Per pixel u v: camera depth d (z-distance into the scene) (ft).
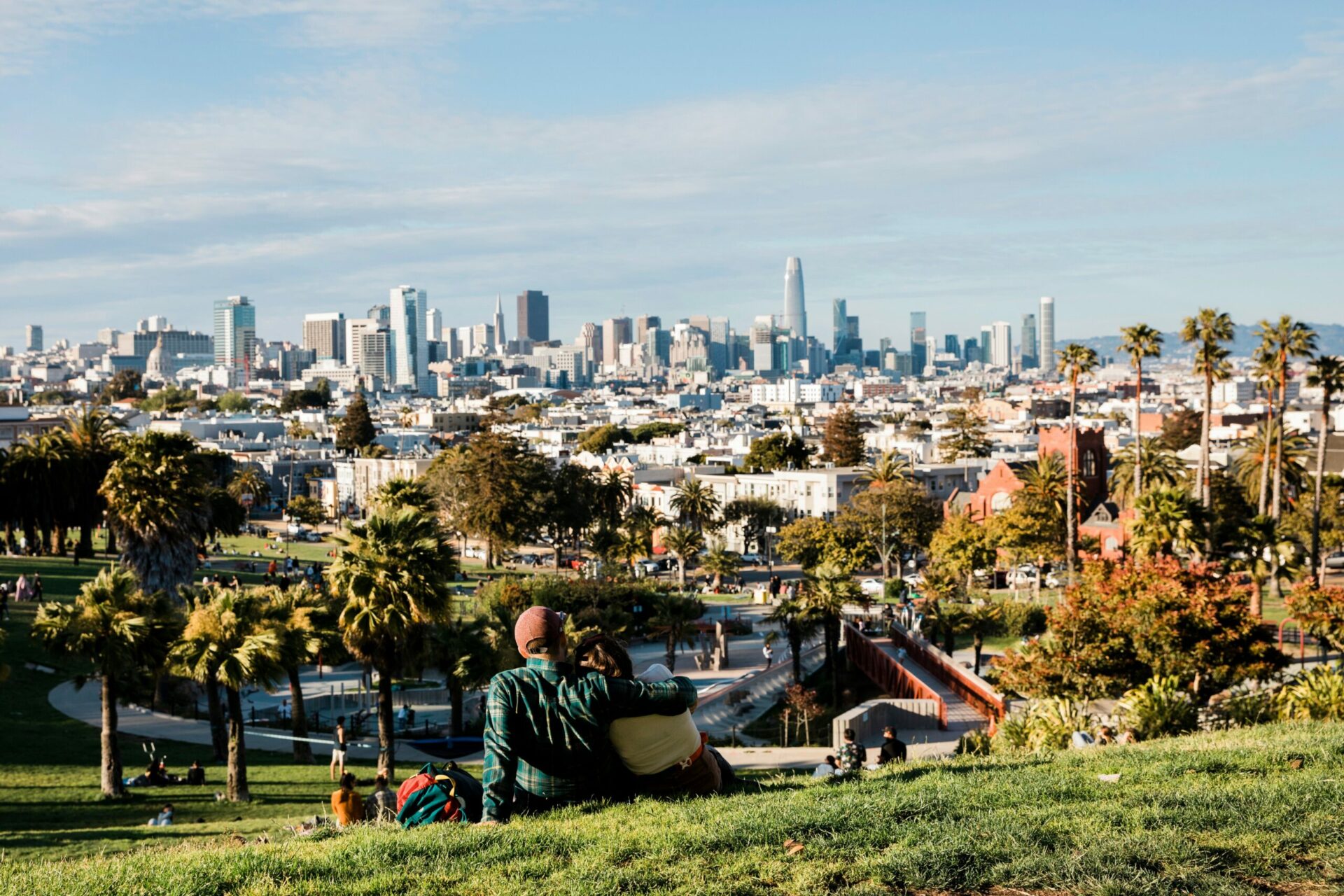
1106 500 394.32
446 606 135.23
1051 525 319.06
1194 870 30.01
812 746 182.80
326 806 125.18
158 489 195.72
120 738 160.86
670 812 36.01
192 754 155.43
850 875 30.17
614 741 38.09
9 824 110.93
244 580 316.40
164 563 198.08
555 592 282.97
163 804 124.36
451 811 39.27
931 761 58.34
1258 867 30.89
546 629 37.27
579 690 36.81
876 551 415.03
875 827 34.53
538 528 477.36
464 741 170.60
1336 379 291.38
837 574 225.15
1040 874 30.04
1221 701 123.85
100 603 127.54
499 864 31.53
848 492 524.11
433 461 590.96
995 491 424.46
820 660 269.64
